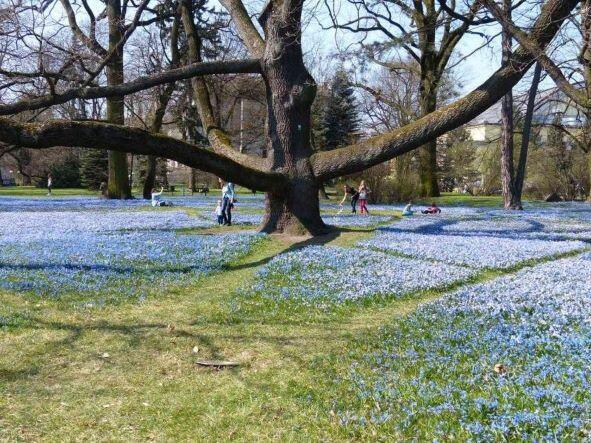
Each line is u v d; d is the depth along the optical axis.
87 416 5.51
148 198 42.47
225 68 17.77
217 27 34.91
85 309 9.28
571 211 31.88
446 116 16.28
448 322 8.34
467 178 65.62
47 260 13.22
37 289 10.41
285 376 6.48
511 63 15.53
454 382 5.91
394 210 33.06
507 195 33.50
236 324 8.62
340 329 8.41
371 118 67.00
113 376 6.53
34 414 5.53
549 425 4.83
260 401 5.79
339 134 53.00
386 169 41.81
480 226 22.62
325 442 4.90
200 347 7.51
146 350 7.39
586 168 51.28
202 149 15.35
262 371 6.67
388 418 5.16
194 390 6.14
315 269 12.63
